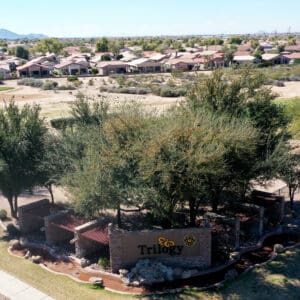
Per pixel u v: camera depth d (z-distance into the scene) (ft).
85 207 74.33
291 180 95.25
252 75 100.12
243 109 96.12
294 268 72.43
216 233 80.18
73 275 72.18
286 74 347.15
